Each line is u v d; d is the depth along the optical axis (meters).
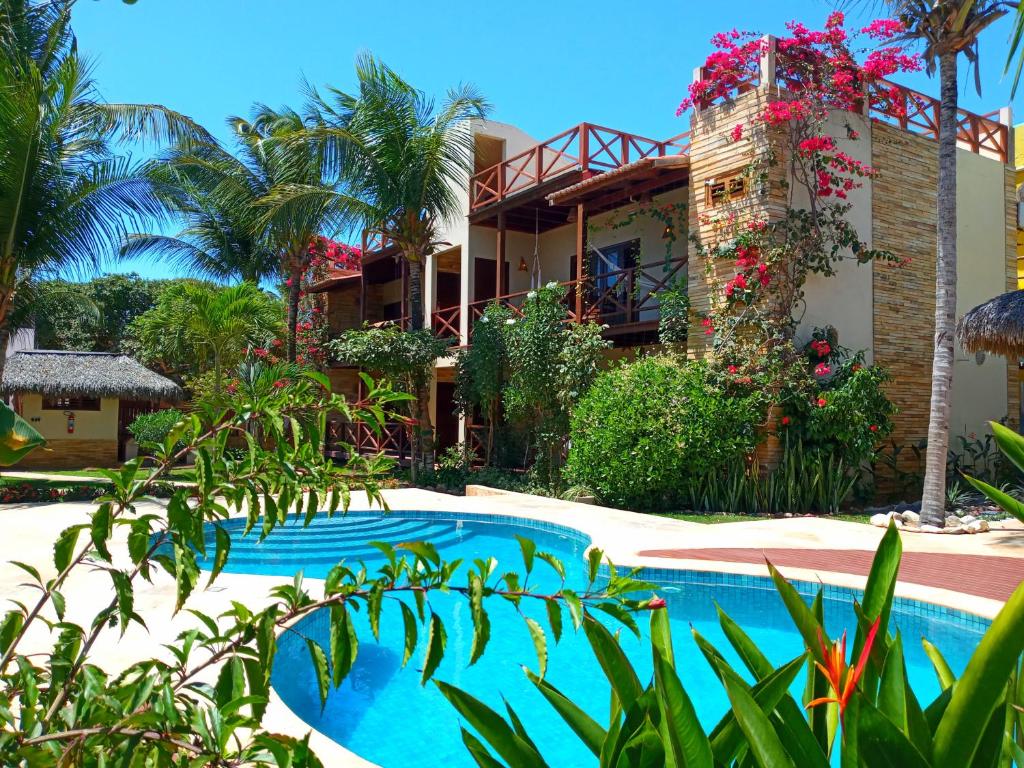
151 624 5.01
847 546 8.15
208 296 16.19
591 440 11.50
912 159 13.05
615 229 16.06
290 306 18.45
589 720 1.43
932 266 13.21
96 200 12.34
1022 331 9.63
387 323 18.28
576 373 12.91
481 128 18.64
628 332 13.61
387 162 14.59
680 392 11.00
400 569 1.58
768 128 11.33
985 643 1.01
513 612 6.65
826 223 11.54
